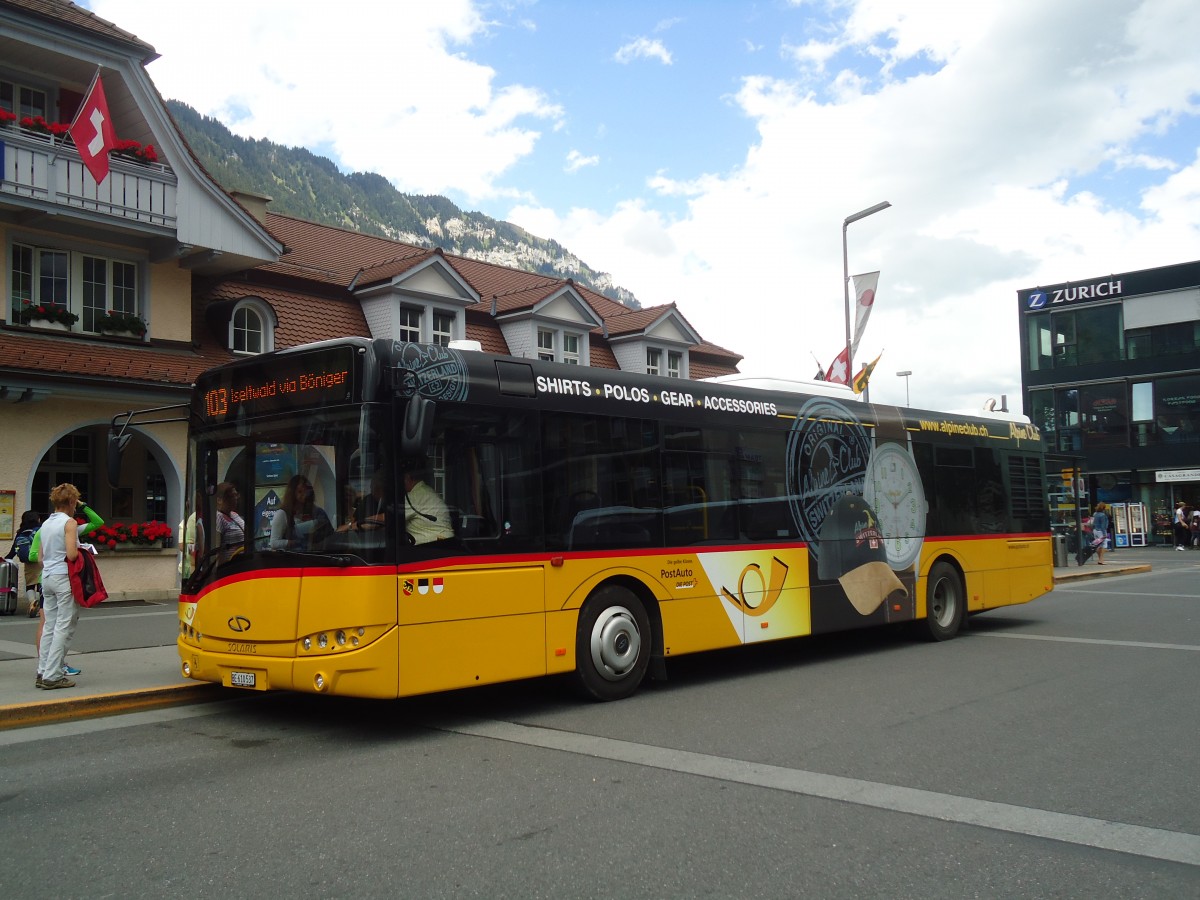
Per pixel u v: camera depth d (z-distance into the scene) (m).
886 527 11.86
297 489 7.29
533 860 4.56
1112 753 6.58
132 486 20.50
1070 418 46.66
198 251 19.97
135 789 5.86
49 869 4.50
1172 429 43.88
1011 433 14.42
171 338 20.05
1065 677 9.66
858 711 8.05
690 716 7.90
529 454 8.09
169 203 19.22
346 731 7.48
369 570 6.87
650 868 4.45
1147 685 9.17
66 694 8.23
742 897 4.11
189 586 7.84
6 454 17.05
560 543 8.20
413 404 6.83
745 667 10.59
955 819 5.18
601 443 8.71
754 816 5.23
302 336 22.25
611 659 8.50
